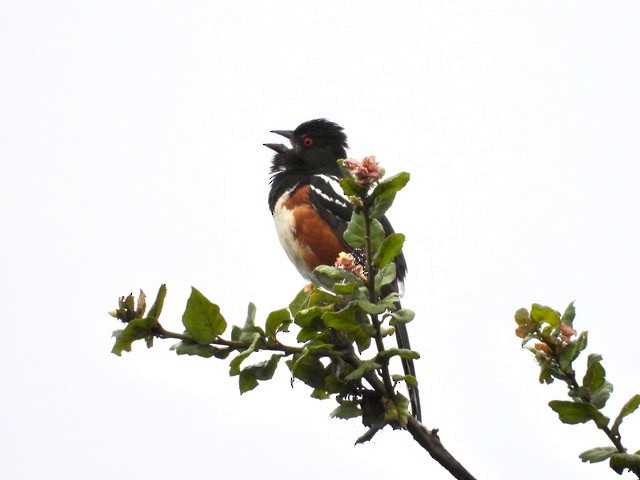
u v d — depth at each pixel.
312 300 5.40
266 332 5.51
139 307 5.54
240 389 5.55
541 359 4.86
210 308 5.40
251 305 5.59
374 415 5.54
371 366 5.33
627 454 4.55
